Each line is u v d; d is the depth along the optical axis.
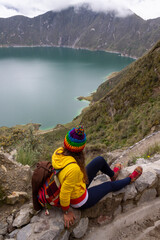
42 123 97.75
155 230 2.84
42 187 2.30
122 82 43.31
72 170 2.00
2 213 2.94
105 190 2.59
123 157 11.48
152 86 31.64
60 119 101.81
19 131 9.04
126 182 2.82
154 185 3.22
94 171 2.69
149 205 3.20
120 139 20.34
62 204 2.17
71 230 2.43
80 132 2.02
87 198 2.36
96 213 2.71
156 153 6.91
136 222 2.99
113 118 35.12
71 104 125.44
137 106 31.53
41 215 2.46
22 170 3.97
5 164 3.90
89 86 176.62
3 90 174.62
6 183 3.48
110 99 40.78
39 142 7.99
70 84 188.25
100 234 2.71
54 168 2.12
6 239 2.30
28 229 2.30
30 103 134.38
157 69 32.53
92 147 17.69
